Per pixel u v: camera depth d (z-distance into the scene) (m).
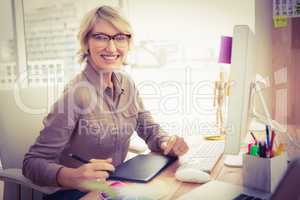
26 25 1.22
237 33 0.68
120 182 0.72
